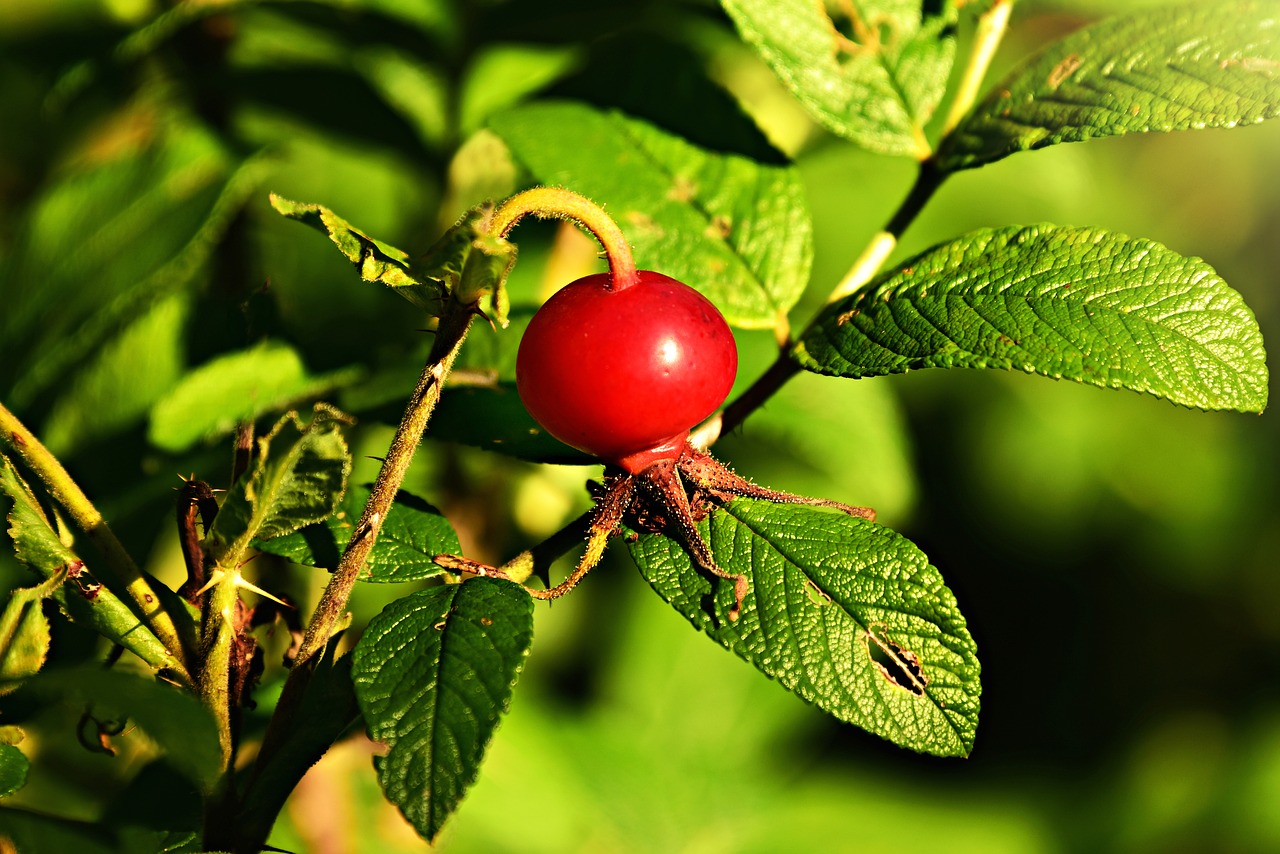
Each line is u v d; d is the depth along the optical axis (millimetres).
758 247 356
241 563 315
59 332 398
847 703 316
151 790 349
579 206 322
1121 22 349
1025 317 322
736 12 358
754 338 416
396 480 315
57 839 313
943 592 320
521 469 439
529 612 312
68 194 409
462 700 304
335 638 326
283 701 318
